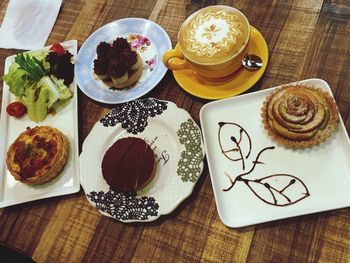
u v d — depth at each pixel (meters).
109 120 0.45
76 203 0.43
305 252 0.35
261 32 0.46
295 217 0.36
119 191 0.40
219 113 0.42
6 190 0.45
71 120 0.48
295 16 0.45
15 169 0.44
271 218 0.35
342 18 0.44
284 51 0.44
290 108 0.37
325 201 0.35
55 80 0.50
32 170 0.44
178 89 0.46
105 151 0.44
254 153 0.39
